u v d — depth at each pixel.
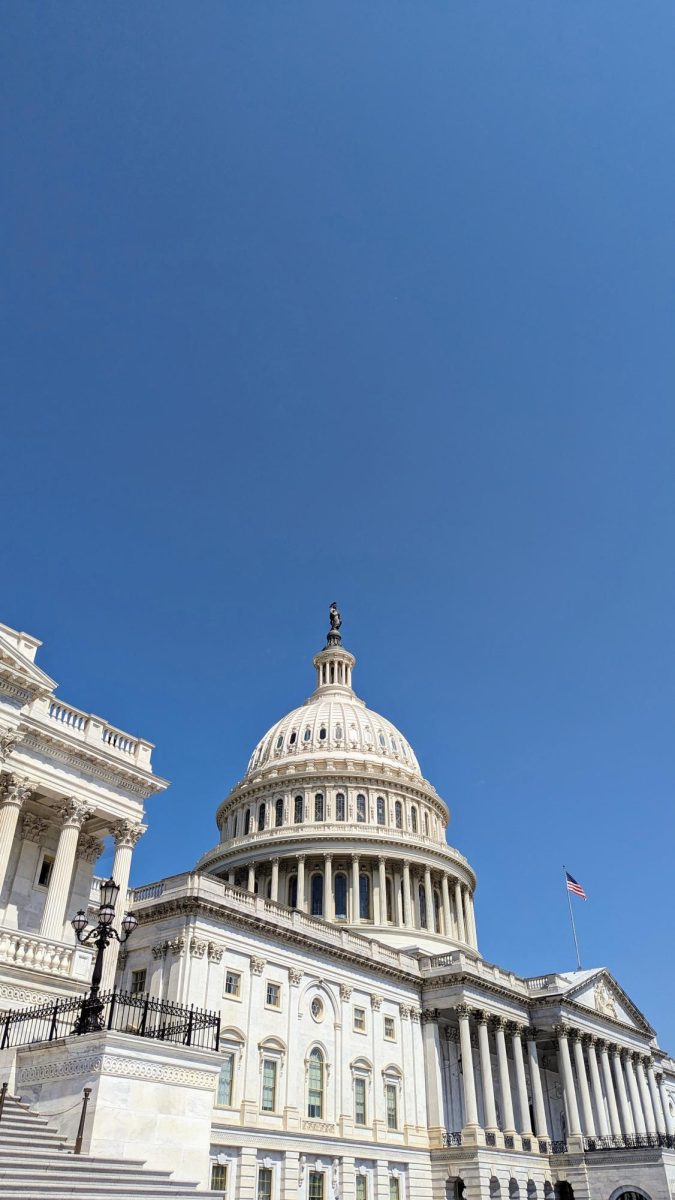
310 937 60.59
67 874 38.44
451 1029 73.62
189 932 51.88
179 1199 23.09
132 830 42.06
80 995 35.62
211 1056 28.17
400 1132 62.62
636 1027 91.50
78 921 29.72
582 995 83.44
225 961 53.72
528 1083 77.62
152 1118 25.59
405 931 88.44
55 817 41.66
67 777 39.88
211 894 54.75
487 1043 71.19
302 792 101.56
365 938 68.19
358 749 107.44
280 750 110.00
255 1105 51.25
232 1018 52.28
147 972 51.91
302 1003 58.41
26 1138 23.47
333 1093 57.72
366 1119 60.09
